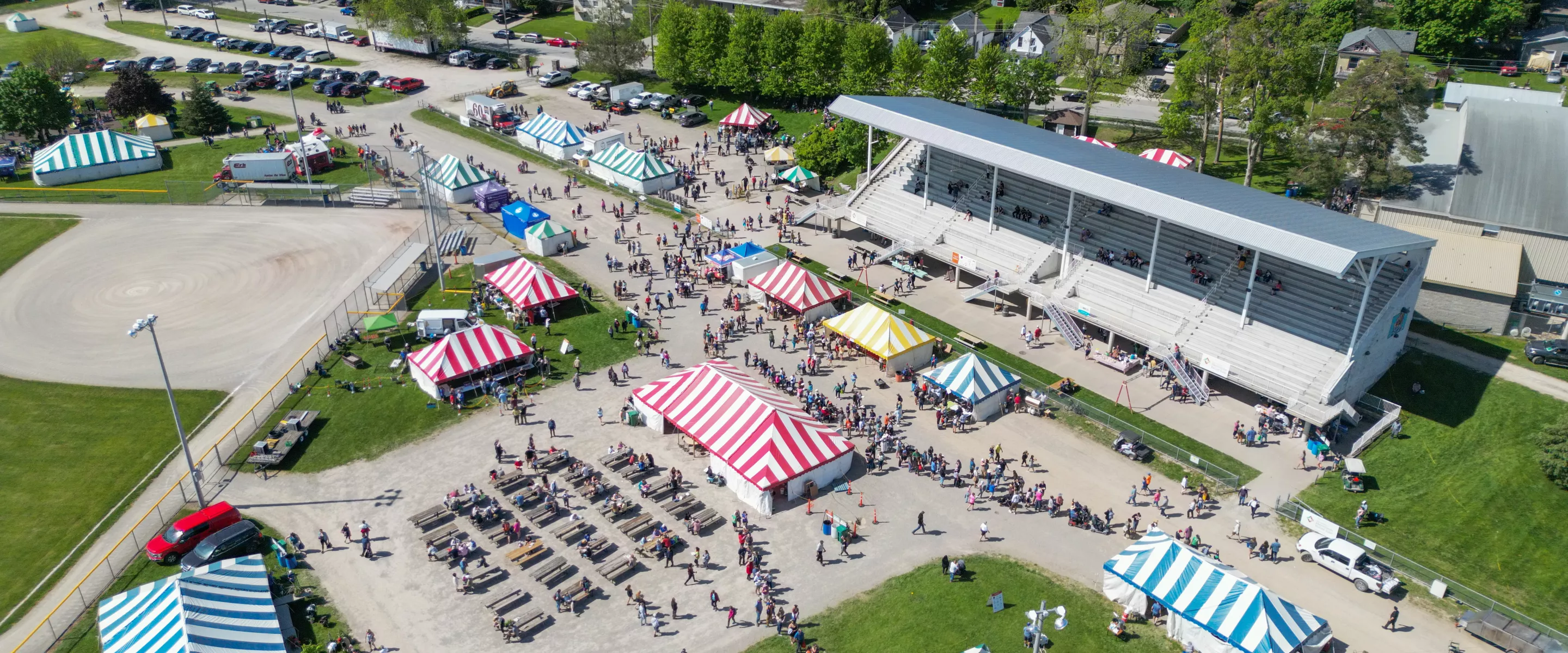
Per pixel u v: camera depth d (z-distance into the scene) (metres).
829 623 51.75
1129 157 85.88
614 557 56.25
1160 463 64.25
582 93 142.88
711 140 126.56
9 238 99.06
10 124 123.25
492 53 167.12
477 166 112.62
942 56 120.19
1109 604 52.72
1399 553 55.88
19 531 58.91
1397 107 86.12
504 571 55.34
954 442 66.56
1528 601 52.53
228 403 71.81
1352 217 72.69
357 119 135.62
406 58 164.75
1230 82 99.31
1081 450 65.69
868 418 68.62
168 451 66.31
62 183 114.38
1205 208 69.44
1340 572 54.31
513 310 84.12
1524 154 90.25
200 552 55.31
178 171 118.62
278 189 109.50
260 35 177.75
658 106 137.12
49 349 78.81
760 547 57.16
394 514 59.97
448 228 101.50
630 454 65.00
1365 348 67.56
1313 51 98.19
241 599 49.53
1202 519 58.88
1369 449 65.00
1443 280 78.25
